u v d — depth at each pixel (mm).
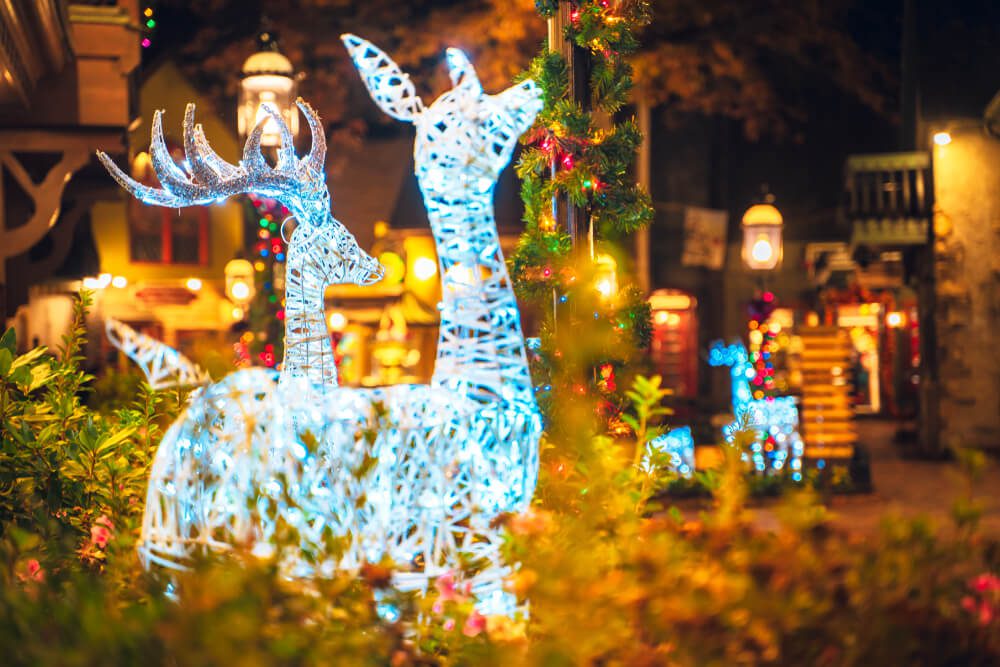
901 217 17875
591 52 5754
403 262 23766
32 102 10945
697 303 28344
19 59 9523
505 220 24250
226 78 24188
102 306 23641
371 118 26156
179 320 25953
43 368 5434
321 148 4590
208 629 2562
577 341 5449
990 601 3180
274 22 23250
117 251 25734
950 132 17766
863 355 29438
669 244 28234
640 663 2871
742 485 3590
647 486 4262
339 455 3756
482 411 3975
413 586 3748
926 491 13164
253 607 2686
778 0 22812
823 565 3062
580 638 2889
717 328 28266
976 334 17609
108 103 11055
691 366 28266
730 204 28703
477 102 4180
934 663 2977
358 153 26438
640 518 4199
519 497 4074
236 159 24344
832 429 13312
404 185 25641
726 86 25547
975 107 17781
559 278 5488
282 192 4457
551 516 3854
